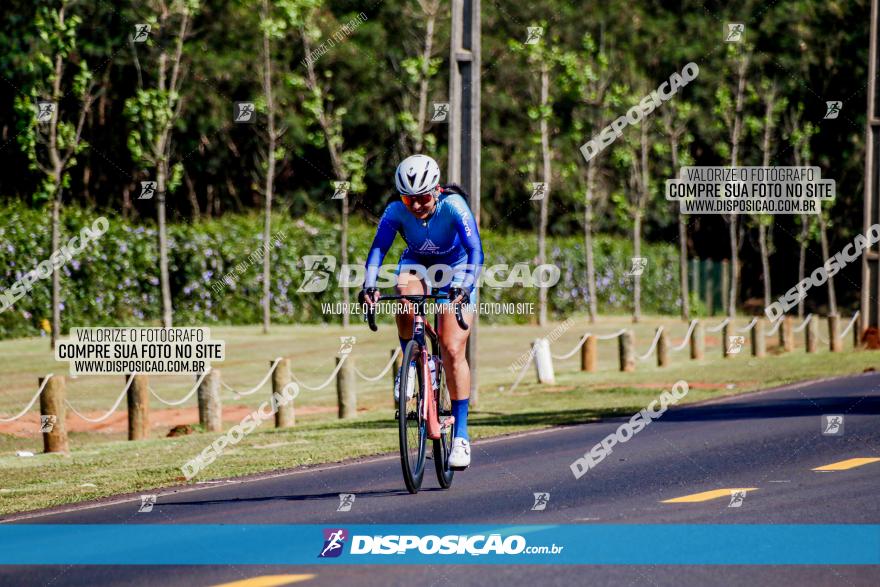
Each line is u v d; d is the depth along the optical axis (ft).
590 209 372.17
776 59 452.76
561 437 110.42
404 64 322.96
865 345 248.52
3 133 321.11
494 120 437.99
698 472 82.99
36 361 204.74
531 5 432.66
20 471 97.76
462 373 74.49
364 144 409.49
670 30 450.71
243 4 321.93
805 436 103.24
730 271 473.26
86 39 330.13
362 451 103.19
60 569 55.52
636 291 374.02
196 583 51.26
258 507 71.87
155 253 291.17
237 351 237.45
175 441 117.70
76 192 371.97
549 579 50.60
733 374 198.49
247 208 402.31
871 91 239.91
